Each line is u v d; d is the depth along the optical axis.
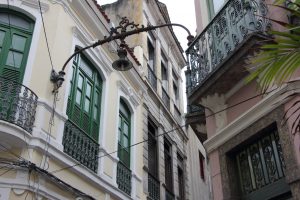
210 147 7.68
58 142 8.18
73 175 8.47
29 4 9.11
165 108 15.62
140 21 15.20
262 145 6.68
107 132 10.45
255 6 6.89
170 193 14.27
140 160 12.28
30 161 7.22
